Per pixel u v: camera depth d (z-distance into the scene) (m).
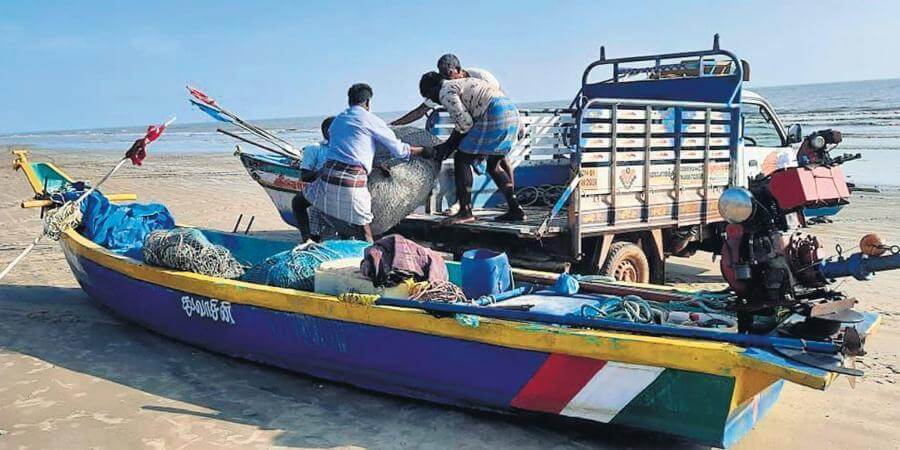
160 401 5.29
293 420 4.95
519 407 4.62
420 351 4.86
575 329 4.33
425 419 4.91
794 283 4.15
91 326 7.09
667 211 7.69
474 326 4.54
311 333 5.35
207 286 5.89
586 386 4.31
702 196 8.09
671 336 4.11
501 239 7.32
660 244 7.79
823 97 77.75
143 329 6.95
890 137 27.58
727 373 3.86
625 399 4.22
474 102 7.00
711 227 8.57
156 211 8.17
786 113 46.88
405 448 4.53
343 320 5.12
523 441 4.59
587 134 6.90
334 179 6.64
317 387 5.49
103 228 7.73
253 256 7.68
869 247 3.97
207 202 16.61
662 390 4.10
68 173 25.66
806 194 3.98
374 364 5.11
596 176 6.93
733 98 8.50
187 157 36.53
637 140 7.28
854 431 4.73
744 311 4.30
